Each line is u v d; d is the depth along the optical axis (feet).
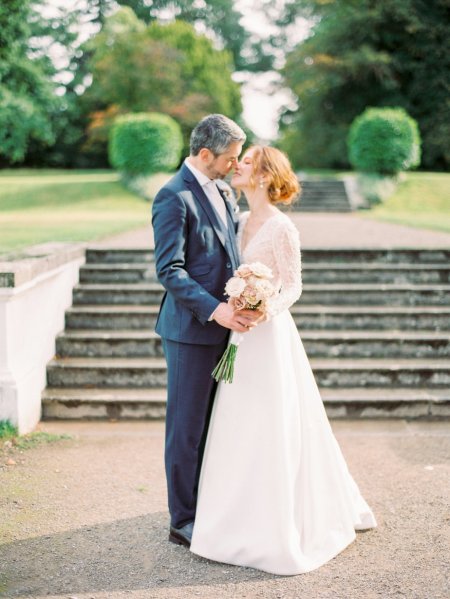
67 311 20.65
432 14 88.69
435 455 14.89
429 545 10.71
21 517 11.77
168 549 10.69
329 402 17.66
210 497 10.36
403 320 21.03
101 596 9.32
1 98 74.43
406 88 91.91
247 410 10.29
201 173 10.32
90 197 54.03
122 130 54.70
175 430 10.48
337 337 19.88
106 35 89.71
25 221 38.42
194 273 10.21
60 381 18.57
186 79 90.79
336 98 95.25
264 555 9.95
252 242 10.59
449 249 24.17
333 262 24.07
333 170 97.04
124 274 22.82
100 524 11.54
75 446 15.40
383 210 53.72
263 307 9.55
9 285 15.02
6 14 58.34
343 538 10.58
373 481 13.39
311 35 100.83
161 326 10.75
